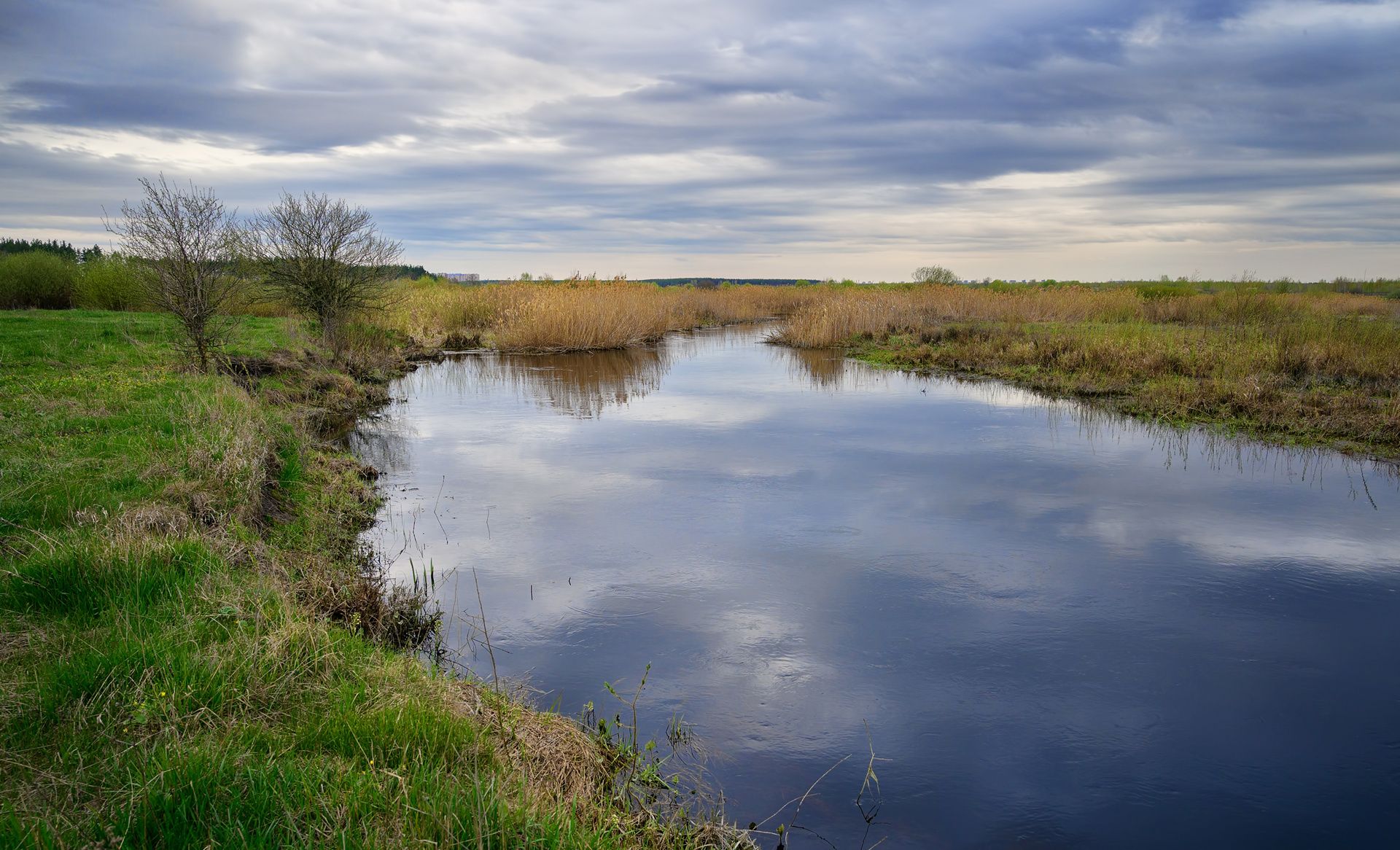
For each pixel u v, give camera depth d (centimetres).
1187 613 638
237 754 332
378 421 1408
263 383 1329
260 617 457
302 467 921
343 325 1997
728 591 682
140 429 823
